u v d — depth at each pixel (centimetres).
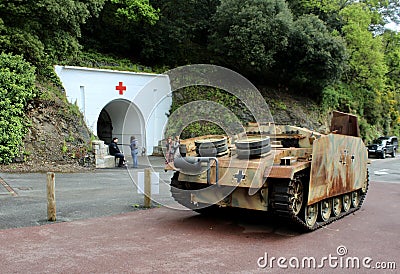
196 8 3048
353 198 972
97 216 835
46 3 1753
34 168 1484
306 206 738
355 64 3428
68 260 561
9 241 646
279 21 2625
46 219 789
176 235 704
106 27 2806
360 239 702
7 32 1723
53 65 1952
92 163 1678
